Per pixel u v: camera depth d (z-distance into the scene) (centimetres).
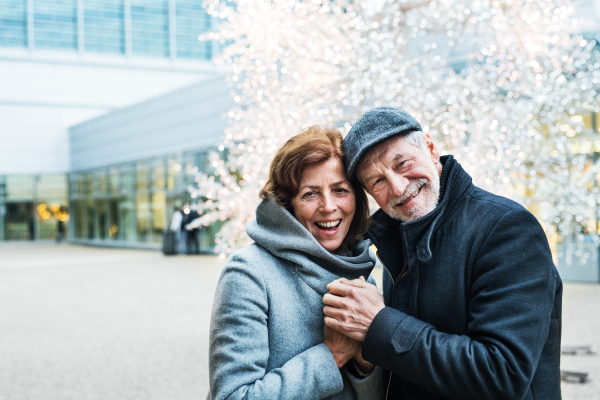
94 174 2392
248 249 149
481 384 117
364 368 149
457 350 121
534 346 118
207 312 721
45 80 2661
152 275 1151
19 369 484
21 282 1117
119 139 2147
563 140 370
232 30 379
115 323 671
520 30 353
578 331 541
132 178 2064
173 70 2850
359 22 346
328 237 149
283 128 357
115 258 1636
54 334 620
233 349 132
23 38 2642
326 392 133
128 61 2772
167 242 1641
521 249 125
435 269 137
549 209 383
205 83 1608
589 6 689
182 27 2864
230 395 127
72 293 933
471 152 339
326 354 136
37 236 2692
